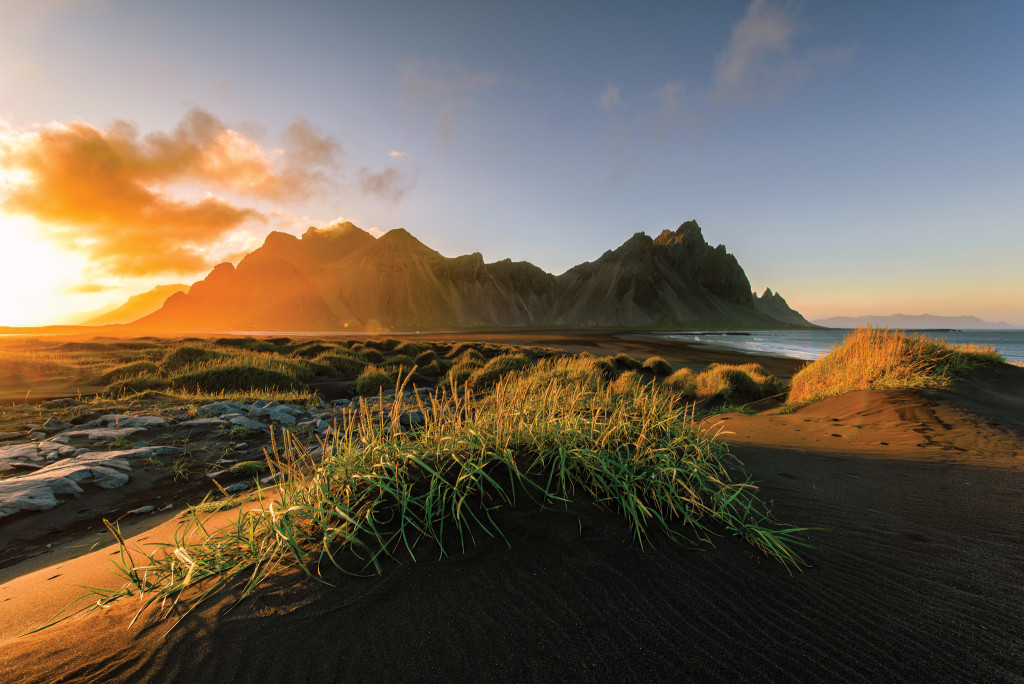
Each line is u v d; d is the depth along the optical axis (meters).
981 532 2.36
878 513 2.62
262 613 1.59
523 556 1.90
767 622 1.60
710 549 2.05
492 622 1.55
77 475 4.67
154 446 6.11
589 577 1.79
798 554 2.08
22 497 4.06
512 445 2.73
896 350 8.50
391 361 20.28
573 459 2.58
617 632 1.52
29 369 13.16
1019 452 3.92
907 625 1.59
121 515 4.16
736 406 9.95
